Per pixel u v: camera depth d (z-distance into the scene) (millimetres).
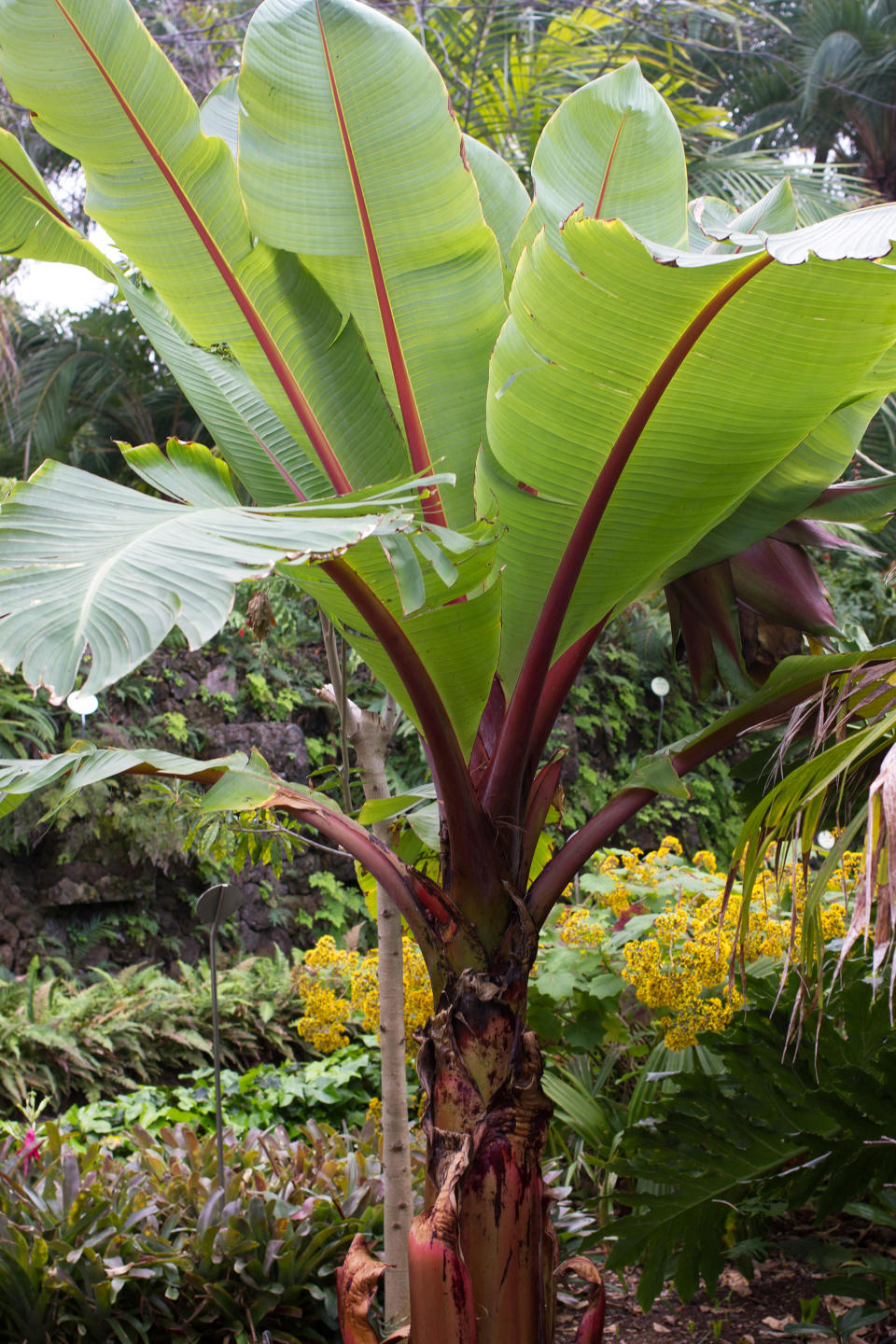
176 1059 5191
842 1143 2430
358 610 1565
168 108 1665
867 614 6309
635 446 1566
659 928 3229
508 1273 1536
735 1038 2859
